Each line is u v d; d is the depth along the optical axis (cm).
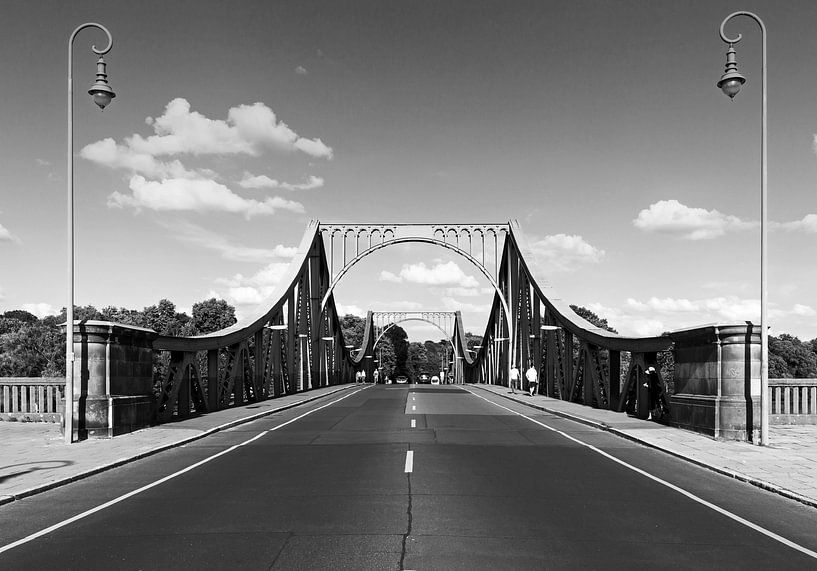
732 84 1642
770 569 683
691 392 1939
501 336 6216
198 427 2055
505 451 1588
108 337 1836
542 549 747
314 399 3944
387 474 1244
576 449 1633
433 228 6331
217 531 827
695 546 766
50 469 1284
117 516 918
